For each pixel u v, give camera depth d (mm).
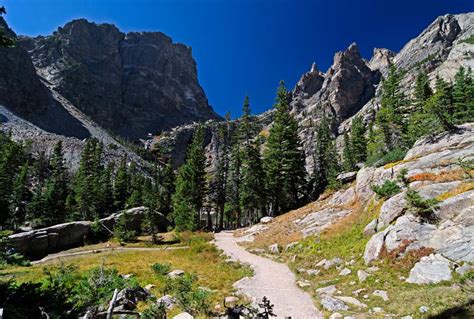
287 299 15930
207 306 13438
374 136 59000
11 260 12312
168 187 90062
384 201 24672
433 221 17891
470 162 22281
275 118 58844
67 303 8016
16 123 126875
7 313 6605
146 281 18453
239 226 63750
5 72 149750
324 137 74938
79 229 45125
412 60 181125
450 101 50812
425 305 11398
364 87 187500
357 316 12359
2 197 51062
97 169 84062
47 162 91125
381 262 17891
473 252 14469
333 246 24969
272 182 51562
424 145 31359
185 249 34156
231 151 72625
